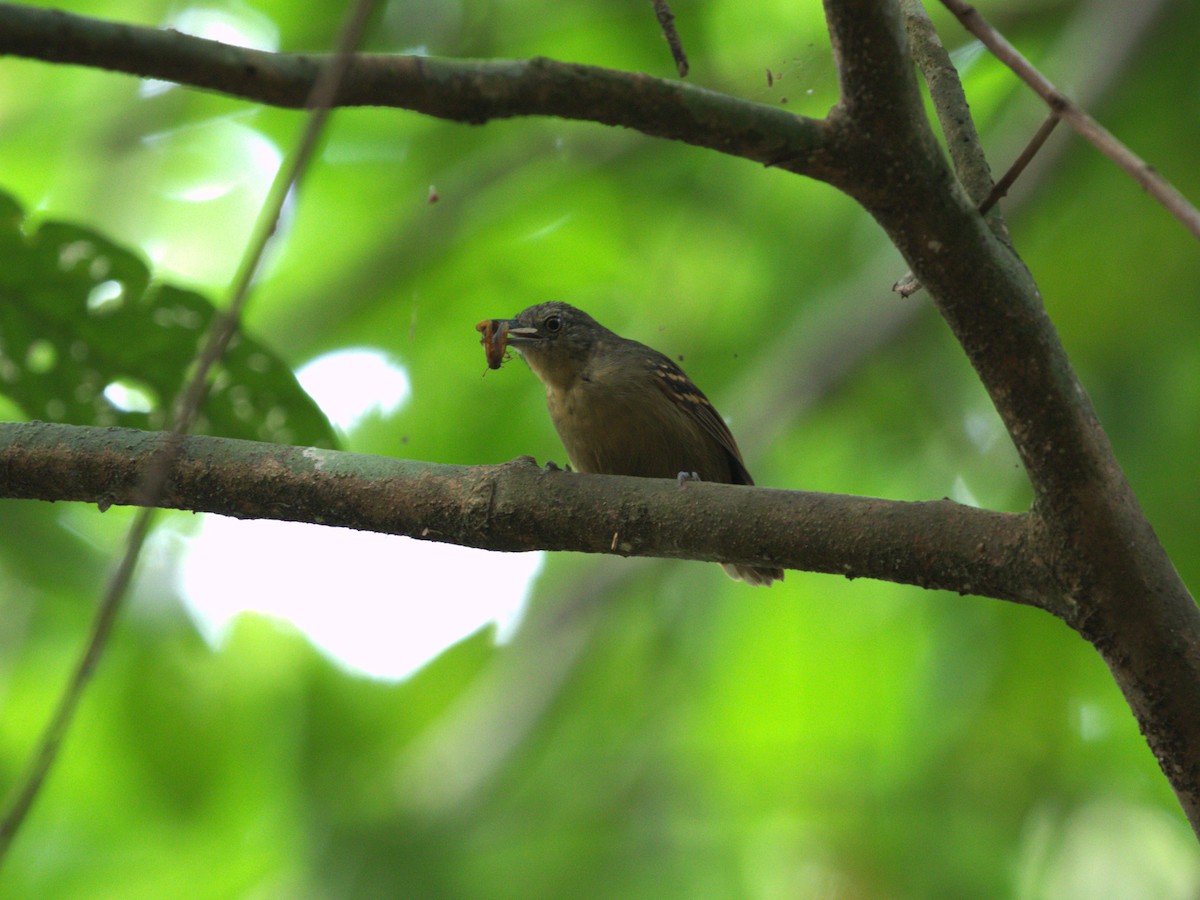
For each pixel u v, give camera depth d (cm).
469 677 1388
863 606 1330
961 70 1339
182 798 1255
